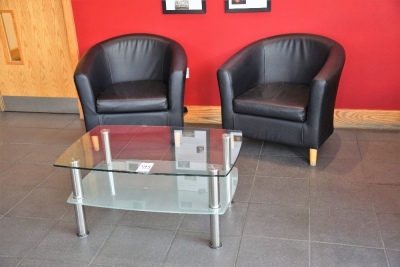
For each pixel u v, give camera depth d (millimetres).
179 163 2258
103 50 3436
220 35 3576
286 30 3449
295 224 2367
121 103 3107
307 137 2863
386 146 3223
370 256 2104
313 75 3211
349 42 3373
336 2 3289
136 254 2189
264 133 3014
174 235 2324
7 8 3885
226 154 2307
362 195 2609
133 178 2506
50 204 2656
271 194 2664
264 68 3342
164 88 3279
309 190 2689
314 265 2061
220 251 2184
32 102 4207
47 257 2193
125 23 3688
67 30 3789
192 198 2275
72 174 2246
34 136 3672
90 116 3168
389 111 3488
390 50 3328
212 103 3812
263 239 2258
